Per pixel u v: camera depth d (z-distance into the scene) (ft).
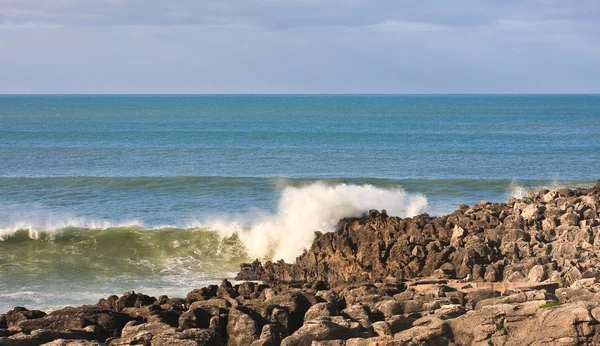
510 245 112.06
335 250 127.75
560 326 67.77
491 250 111.86
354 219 145.89
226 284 107.24
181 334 79.25
